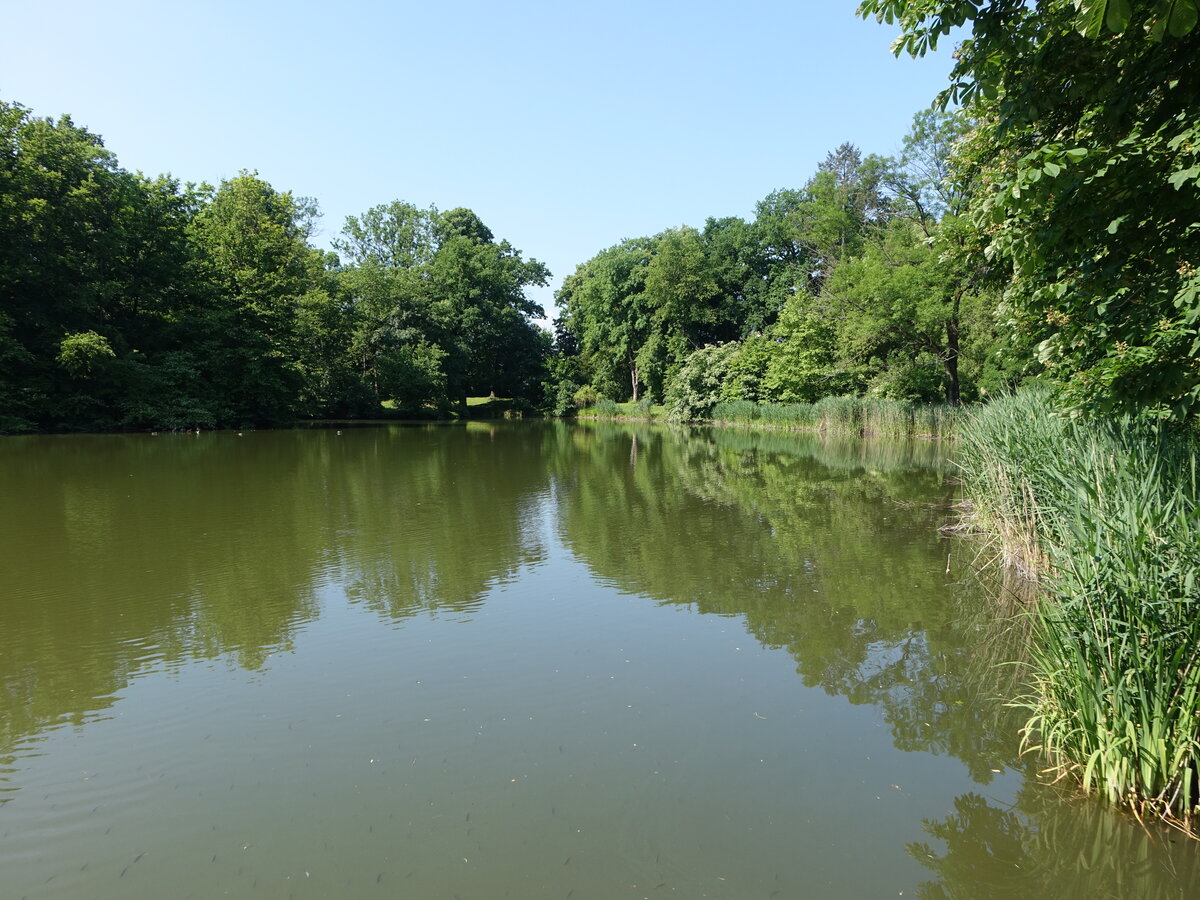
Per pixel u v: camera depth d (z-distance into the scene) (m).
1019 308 7.25
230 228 34.31
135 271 29.81
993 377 21.86
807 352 35.41
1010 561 8.13
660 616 6.64
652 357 49.91
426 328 47.91
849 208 38.69
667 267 47.97
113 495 12.86
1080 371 5.96
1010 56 4.61
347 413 43.81
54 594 7.11
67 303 26.36
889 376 28.38
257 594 7.18
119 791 3.78
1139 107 4.56
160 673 5.27
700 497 13.62
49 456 18.95
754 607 6.94
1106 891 3.08
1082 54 4.33
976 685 5.20
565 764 4.05
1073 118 5.07
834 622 6.53
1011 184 4.61
